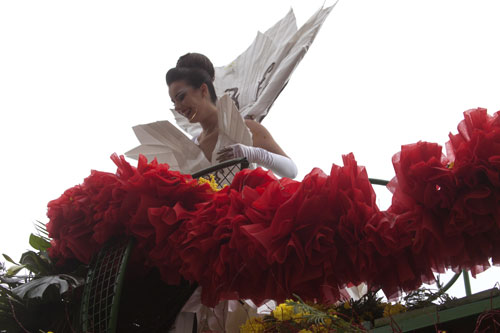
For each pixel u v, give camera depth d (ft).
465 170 6.35
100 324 7.41
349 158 6.91
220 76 12.91
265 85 12.25
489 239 6.54
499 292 5.64
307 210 6.75
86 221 8.01
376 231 6.48
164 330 8.04
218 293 7.20
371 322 6.49
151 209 7.45
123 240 7.87
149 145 10.09
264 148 10.31
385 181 8.22
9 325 8.08
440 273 6.59
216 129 10.49
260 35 12.90
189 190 7.73
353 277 6.79
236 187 7.52
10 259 8.64
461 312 5.70
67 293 8.14
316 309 6.29
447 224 6.40
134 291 8.20
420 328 5.85
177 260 7.49
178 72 10.61
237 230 6.98
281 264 6.85
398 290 6.75
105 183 7.93
